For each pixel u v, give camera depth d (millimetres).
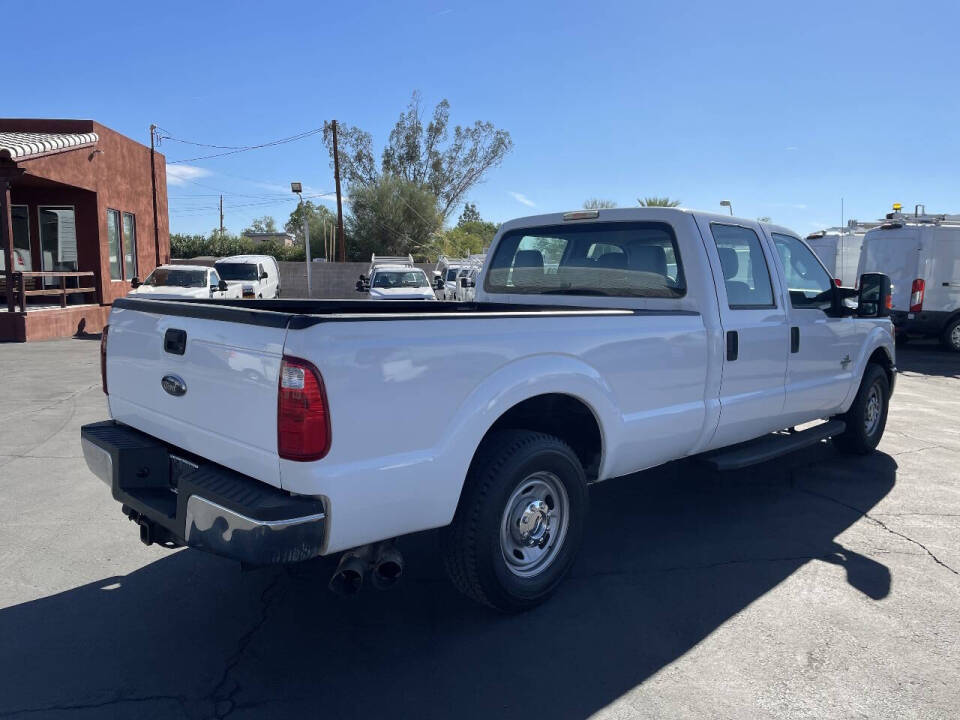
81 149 18672
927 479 6047
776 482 5941
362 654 3291
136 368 3686
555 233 5262
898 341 16469
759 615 3680
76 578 4047
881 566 4289
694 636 3471
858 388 6285
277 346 2803
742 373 4770
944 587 4020
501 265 5629
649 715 2869
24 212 19578
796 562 4336
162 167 24938
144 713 2846
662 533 4789
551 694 3002
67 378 10742
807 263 5684
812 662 3256
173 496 3463
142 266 23188
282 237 81062
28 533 4688
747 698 2986
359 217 49188
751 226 5039
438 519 3182
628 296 4840
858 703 2959
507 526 3578
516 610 3625
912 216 16125
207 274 18250
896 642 3434
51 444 6891
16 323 15523
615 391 3906
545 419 4027
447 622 3590
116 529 4770
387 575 3160
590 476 4070
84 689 3000
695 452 4641
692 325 4379
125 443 3574
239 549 2793
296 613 3672
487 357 3291
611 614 3680
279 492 2865
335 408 2791
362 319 2877
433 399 3100
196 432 3262
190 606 3736
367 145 52750
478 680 3096
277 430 2799
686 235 4543
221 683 3059
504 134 54219
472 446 3250
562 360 3615
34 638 3402
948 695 3020
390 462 2973
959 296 15148
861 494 5645
